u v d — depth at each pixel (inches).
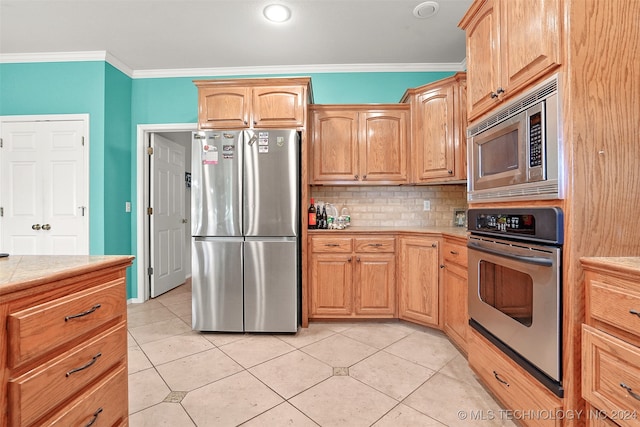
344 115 109.4
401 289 99.5
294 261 92.8
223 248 93.3
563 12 41.1
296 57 115.5
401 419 55.3
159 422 54.7
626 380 33.8
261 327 93.2
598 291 37.9
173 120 126.1
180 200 158.9
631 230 40.9
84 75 112.4
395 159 108.7
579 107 40.4
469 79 66.1
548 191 42.9
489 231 57.7
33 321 29.2
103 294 39.2
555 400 42.6
